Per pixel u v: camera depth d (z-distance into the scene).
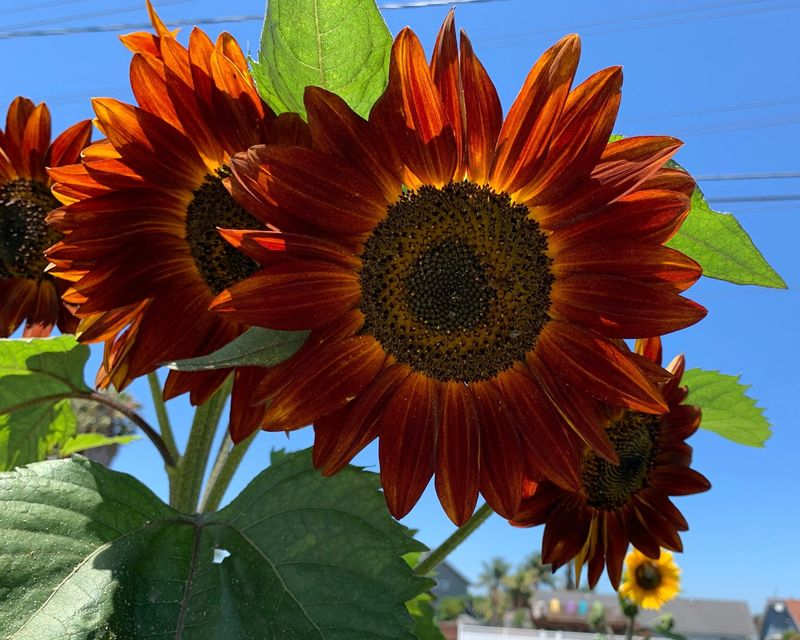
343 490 0.22
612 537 0.32
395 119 0.22
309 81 0.24
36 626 0.19
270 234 0.22
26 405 0.30
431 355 0.25
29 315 0.32
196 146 0.25
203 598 0.21
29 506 0.21
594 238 0.23
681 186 0.23
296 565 0.21
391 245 0.24
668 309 0.23
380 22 0.23
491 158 0.23
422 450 0.25
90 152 0.25
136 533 0.22
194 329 0.26
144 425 0.29
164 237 0.26
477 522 0.29
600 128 0.22
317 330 0.24
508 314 0.25
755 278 0.25
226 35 0.23
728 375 0.35
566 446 0.25
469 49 0.22
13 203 0.33
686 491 0.32
